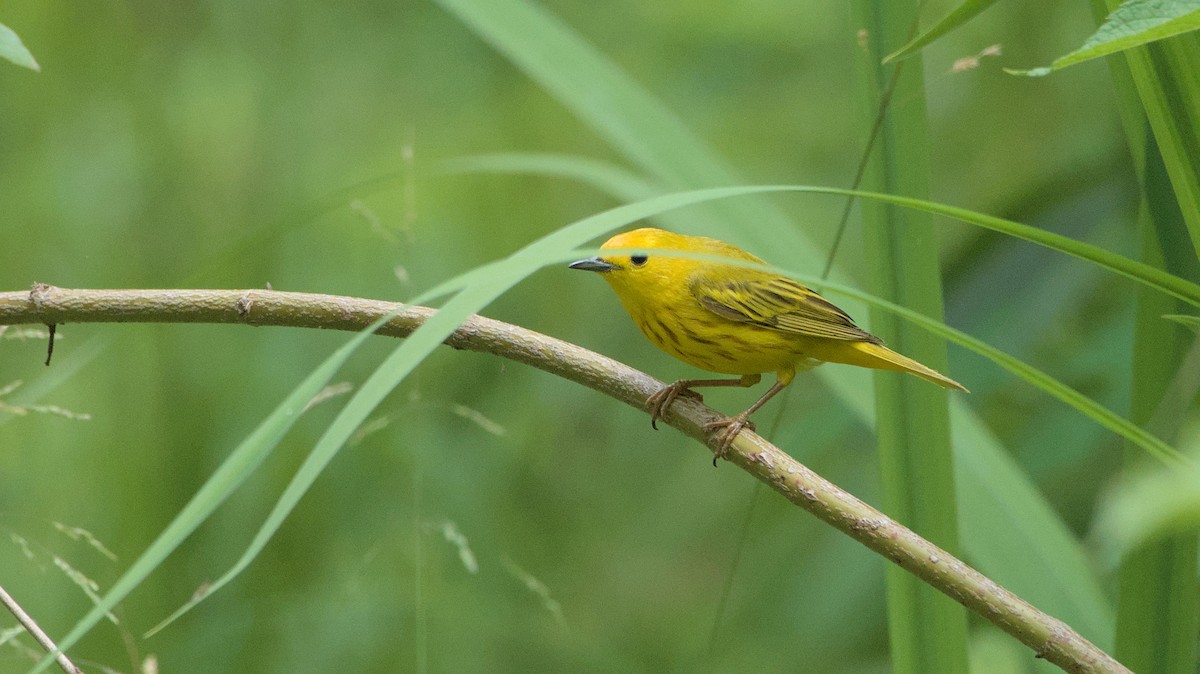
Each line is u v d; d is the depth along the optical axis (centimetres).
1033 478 934
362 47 1347
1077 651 446
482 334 607
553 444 1275
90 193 1221
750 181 1252
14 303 599
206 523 1131
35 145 1231
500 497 1198
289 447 1162
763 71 1341
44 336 626
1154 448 370
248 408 1148
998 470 679
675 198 397
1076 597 634
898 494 572
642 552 1253
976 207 1136
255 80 1294
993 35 1180
